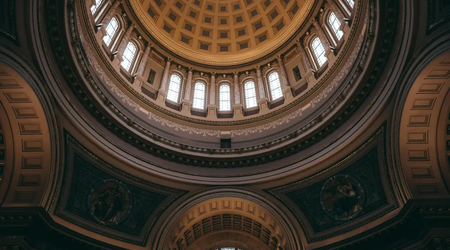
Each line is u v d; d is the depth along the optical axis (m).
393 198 16.30
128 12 27.70
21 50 13.97
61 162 16.61
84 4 19.92
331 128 19.83
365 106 18.03
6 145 15.85
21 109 15.20
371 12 15.93
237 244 25.33
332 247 17.22
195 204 20.53
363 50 17.30
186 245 24.48
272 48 29.88
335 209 18.61
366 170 17.61
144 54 27.83
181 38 31.92
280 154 21.55
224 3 32.19
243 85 29.62
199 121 25.31
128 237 18.56
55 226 15.53
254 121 25.17
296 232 19.12
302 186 20.12
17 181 15.98
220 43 32.31
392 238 15.65
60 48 15.81
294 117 23.50
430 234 14.13
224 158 21.98
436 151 15.62
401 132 15.55
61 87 16.62
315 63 26.34
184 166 21.77
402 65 14.91
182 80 29.38
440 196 15.42
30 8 13.53
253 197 20.72
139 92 24.27
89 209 17.83
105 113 19.12
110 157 19.12
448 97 14.64
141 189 20.02
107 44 24.31
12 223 14.88
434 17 12.98
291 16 30.31
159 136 21.59
